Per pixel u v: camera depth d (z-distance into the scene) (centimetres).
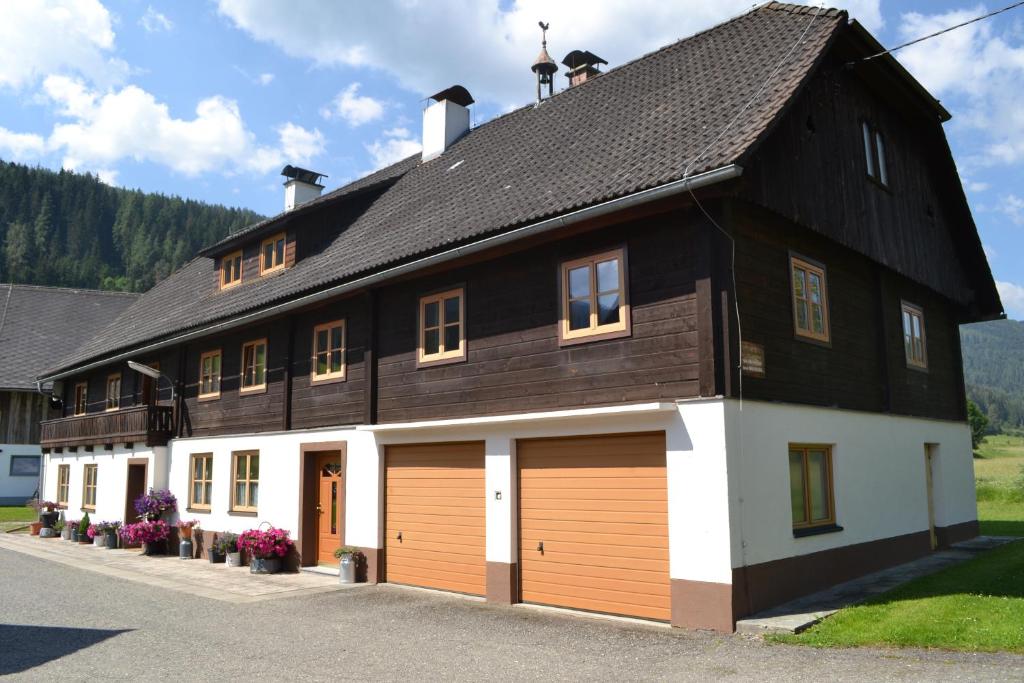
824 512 1030
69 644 847
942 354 1514
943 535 1389
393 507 1275
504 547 1070
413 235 1287
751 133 866
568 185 1053
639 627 876
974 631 734
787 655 714
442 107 1791
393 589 1209
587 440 994
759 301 929
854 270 1187
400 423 1227
